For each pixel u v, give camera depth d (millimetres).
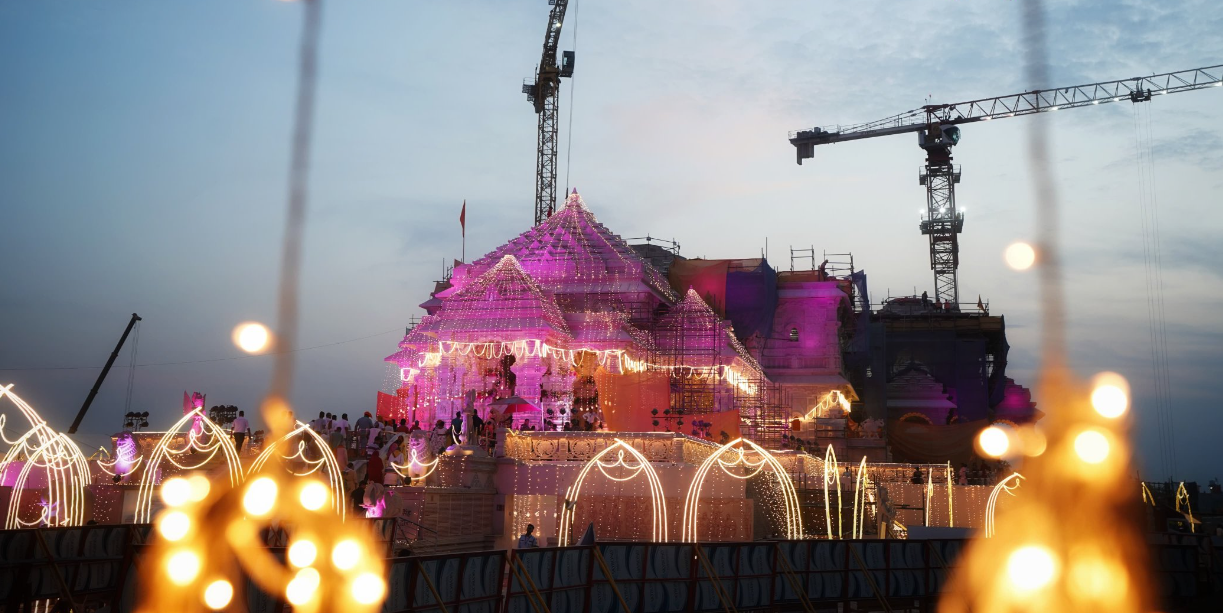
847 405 67938
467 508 32875
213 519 15242
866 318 76188
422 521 30172
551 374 48594
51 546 15414
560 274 56250
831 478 43219
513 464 35844
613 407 39719
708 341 52250
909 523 49406
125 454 33500
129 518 32344
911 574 21250
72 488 31875
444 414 48656
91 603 17141
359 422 37750
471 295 50812
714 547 18953
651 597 17906
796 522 39219
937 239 123375
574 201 60781
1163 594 23172
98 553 16109
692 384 51375
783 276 68312
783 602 19688
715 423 40000
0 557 14641
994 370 92875
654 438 35969
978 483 52875
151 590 14430
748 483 36375
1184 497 50000
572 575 16797
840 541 20719
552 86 106688
